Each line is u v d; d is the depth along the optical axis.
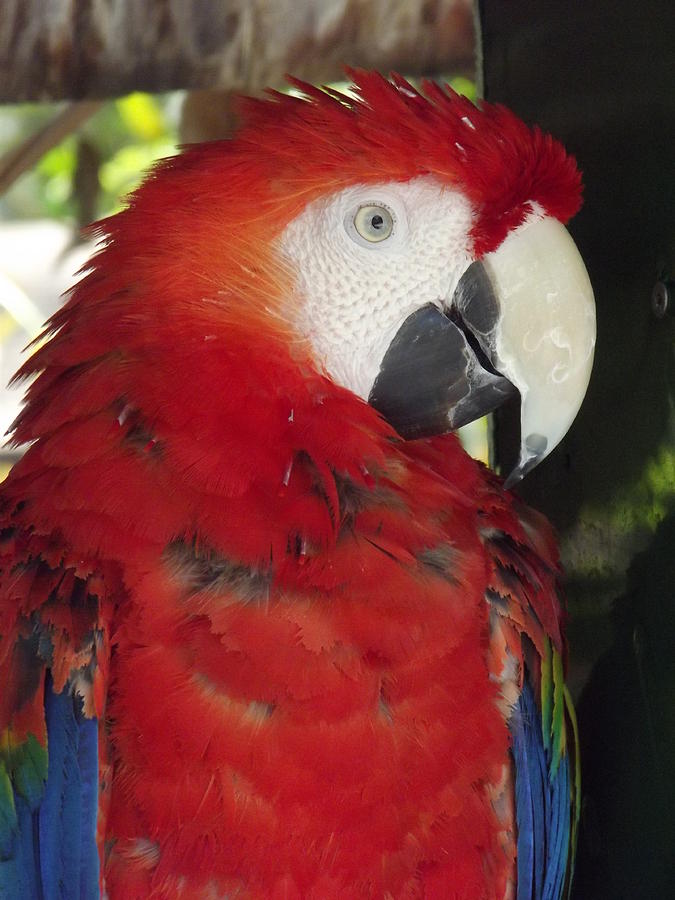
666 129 1.79
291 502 1.72
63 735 1.71
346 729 1.68
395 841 1.76
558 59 2.29
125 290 1.85
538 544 2.17
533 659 2.01
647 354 1.88
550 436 1.97
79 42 3.23
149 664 1.67
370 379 1.98
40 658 1.73
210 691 1.66
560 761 2.12
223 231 1.86
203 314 1.83
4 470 5.12
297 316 1.90
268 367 1.83
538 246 1.95
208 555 1.68
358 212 1.92
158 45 3.21
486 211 1.93
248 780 1.67
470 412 2.01
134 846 1.73
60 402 1.80
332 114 1.90
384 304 1.95
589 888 2.24
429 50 3.21
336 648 1.67
